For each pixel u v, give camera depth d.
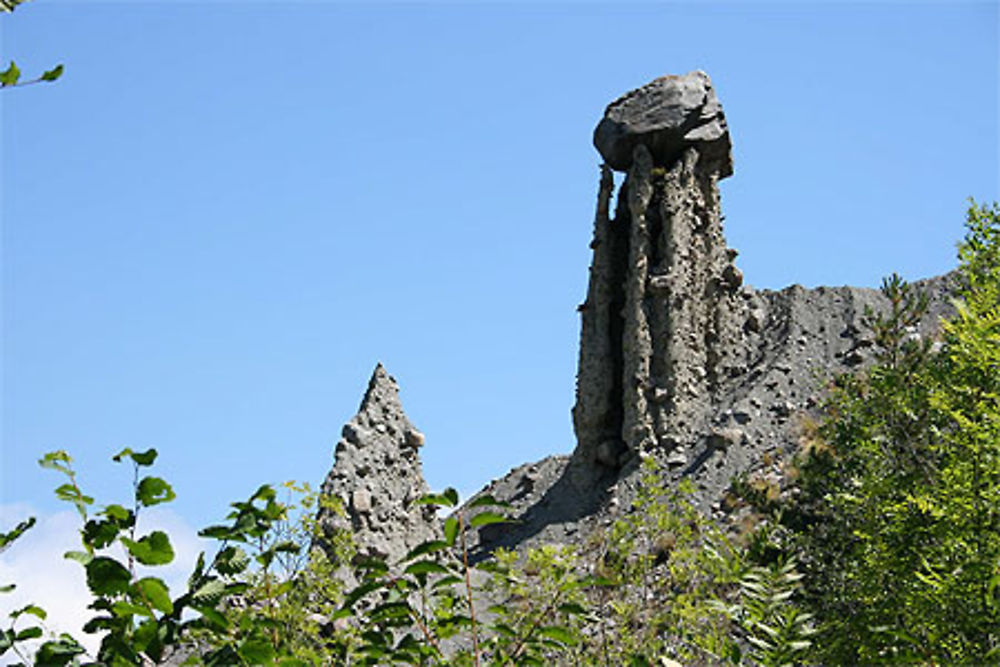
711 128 76.50
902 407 21.86
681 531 29.53
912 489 19.52
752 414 69.56
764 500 53.94
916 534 17.58
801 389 71.19
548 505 71.12
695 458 68.25
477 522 10.09
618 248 76.50
